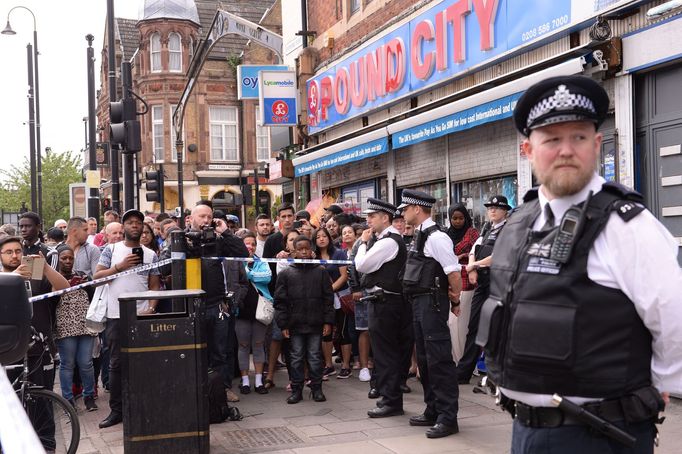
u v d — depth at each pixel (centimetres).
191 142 3444
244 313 805
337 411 704
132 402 526
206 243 637
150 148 3450
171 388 530
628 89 724
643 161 721
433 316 595
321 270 761
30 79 2616
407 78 1139
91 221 1386
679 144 679
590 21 757
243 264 793
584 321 227
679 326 220
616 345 226
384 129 1130
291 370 757
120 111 1106
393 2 1201
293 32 1686
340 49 1432
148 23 3441
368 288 669
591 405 230
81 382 836
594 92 236
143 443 527
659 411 231
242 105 3519
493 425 623
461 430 610
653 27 686
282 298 750
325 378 875
